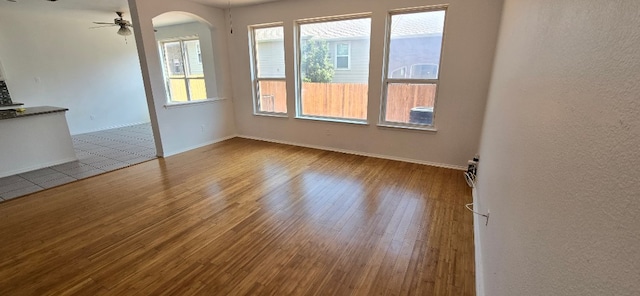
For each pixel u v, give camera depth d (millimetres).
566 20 888
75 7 4875
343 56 4469
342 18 4273
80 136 6020
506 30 2453
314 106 4949
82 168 4051
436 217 2660
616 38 552
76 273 1979
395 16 3895
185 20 6000
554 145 841
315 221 2617
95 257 2141
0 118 3617
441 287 1835
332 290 1818
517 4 1975
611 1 587
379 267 2016
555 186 786
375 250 2199
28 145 3918
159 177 3707
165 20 5977
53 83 5844
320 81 4770
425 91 3955
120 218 2688
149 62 4199
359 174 3756
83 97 6316
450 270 1981
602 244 520
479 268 1888
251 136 5770
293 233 2434
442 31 3670
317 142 5016
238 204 2955
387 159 4375
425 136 4035
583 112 667
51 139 4129
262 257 2133
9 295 1791
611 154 519
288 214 2746
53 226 2557
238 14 5074
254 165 4152
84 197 3127
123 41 6848
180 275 1954
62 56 5910
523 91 1396
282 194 3180
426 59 3848
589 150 609
